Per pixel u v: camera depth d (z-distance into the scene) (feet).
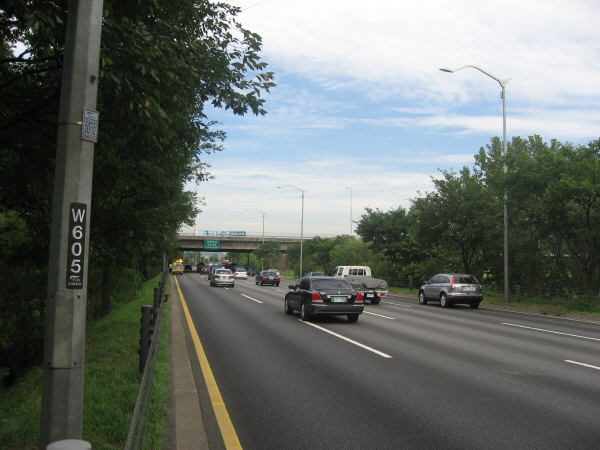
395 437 17.58
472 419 19.63
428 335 43.98
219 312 62.54
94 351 31.48
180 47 23.89
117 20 23.61
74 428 11.25
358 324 51.42
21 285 43.24
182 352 33.68
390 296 111.34
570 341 42.47
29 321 44.06
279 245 262.26
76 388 11.34
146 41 22.00
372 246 141.38
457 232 96.12
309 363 30.48
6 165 30.53
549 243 86.12
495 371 28.78
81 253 11.66
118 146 28.96
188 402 21.58
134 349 31.53
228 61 27.61
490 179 81.35
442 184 96.43
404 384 25.29
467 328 50.39
